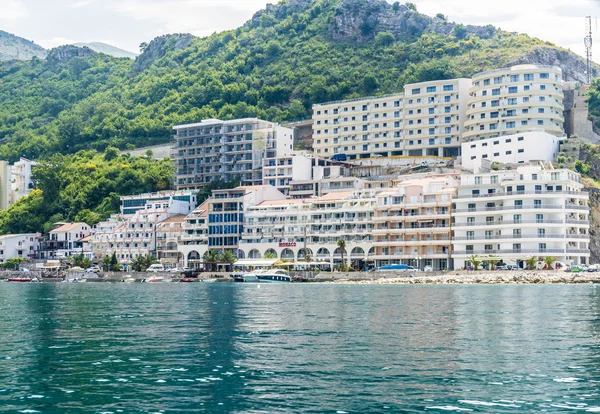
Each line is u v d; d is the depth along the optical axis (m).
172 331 68.44
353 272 187.75
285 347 57.47
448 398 40.62
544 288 142.62
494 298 111.44
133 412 38.12
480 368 48.53
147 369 48.56
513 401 40.03
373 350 55.81
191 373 47.22
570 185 186.50
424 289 143.12
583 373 46.91
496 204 188.88
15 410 38.56
